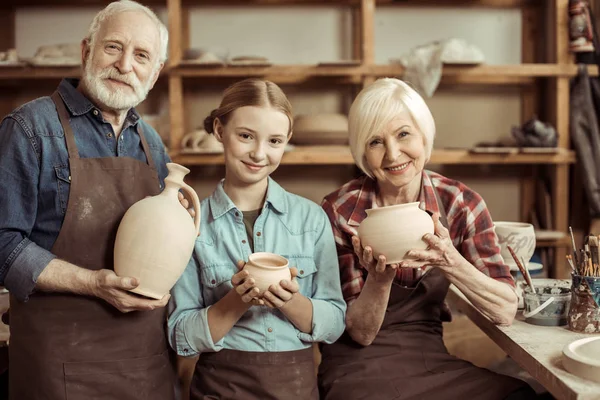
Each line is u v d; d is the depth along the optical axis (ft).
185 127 13.32
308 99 13.37
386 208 5.35
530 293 5.88
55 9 13.00
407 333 6.30
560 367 4.70
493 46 13.41
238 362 5.42
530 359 5.00
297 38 13.21
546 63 12.98
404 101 5.90
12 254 4.95
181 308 5.54
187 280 5.61
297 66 11.87
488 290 5.71
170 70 11.91
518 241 6.87
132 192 5.38
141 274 4.92
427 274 6.25
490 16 13.35
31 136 5.12
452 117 13.60
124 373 5.24
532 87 13.52
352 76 13.05
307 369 5.54
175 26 11.90
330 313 5.55
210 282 5.57
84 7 13.00
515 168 13.67
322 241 5.80
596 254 5.49
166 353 5.65
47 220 5.23
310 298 5.65
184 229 5.04
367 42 11.91
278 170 13.50
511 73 12.07
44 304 5.11
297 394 5.40
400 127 5.90
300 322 5.43
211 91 13.29
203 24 13.12
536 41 13.39
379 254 5.35
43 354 5.08
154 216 4.96
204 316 5.32
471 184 13.71
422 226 5.30
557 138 12.26
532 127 12.05
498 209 13.76
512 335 5.53
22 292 4.96
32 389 5.11
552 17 12.55
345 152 11.91
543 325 5.82
